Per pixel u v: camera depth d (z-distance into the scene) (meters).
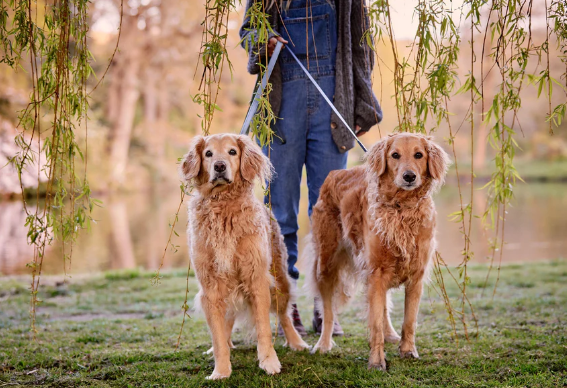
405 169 3.35
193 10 28.92
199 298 3.53
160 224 15.95
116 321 5.12
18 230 14.27
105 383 3.27
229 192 3.42
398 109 3.73
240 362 3.63
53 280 7.46
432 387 3.01
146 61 29.69
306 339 4.34
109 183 27.81
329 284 4.04
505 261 9.06
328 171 4.44
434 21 3.38
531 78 3.15
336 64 4.36
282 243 3.94
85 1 3.48
